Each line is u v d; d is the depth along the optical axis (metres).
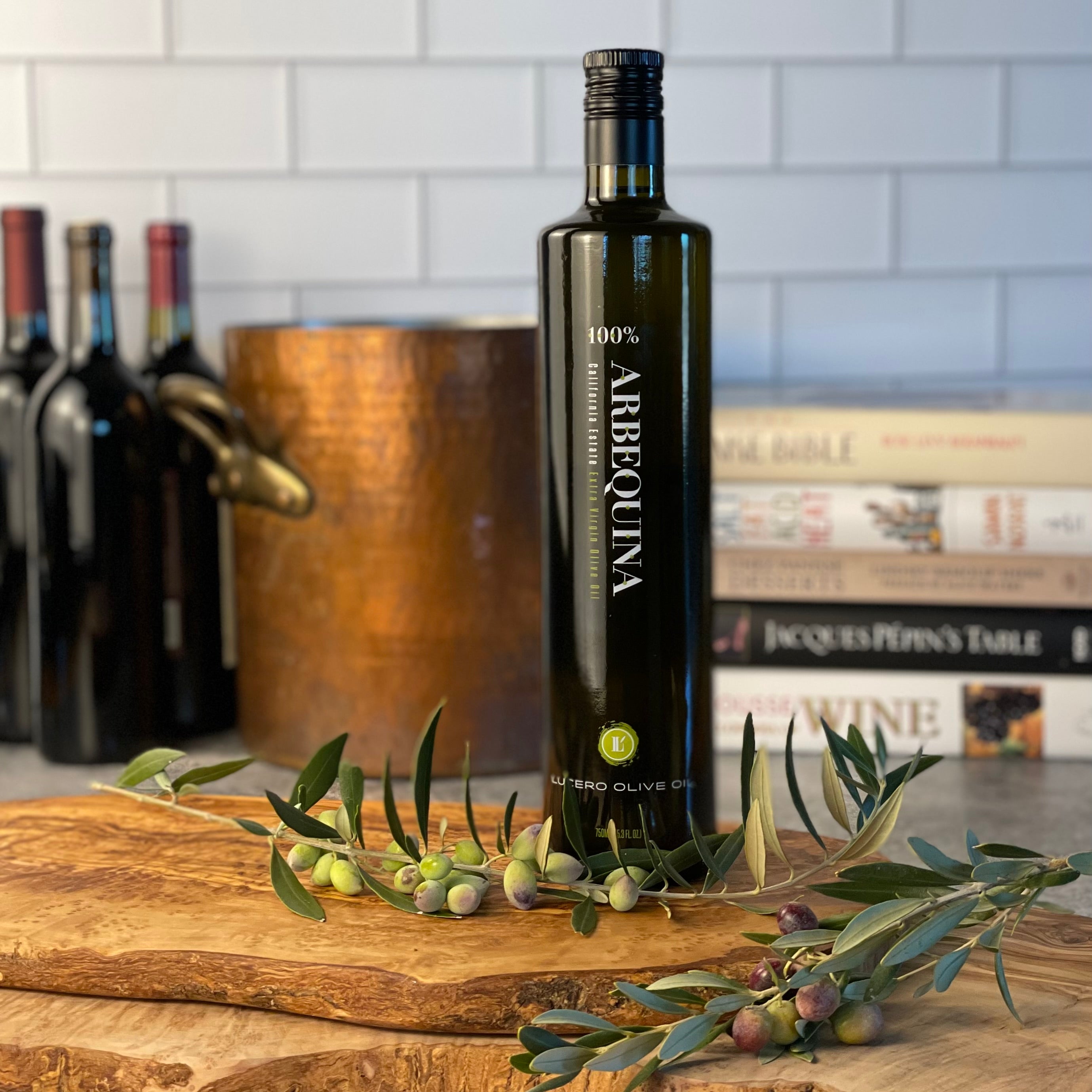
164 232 1.03
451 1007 0.49
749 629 0.97
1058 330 1.26
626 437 0.56
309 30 1.17
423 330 0.83
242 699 0.93
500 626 0.86
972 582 0.95
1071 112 1.23
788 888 0.58
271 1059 0.48
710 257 0.58
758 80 1.21
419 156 1.20
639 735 0.57
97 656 0.92
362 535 0.85
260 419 0.87
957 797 0.88
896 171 1.23
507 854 0.59
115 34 1.16
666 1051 0.44
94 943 0.52
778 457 0.97
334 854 0.58
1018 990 0.51
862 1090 0.44
